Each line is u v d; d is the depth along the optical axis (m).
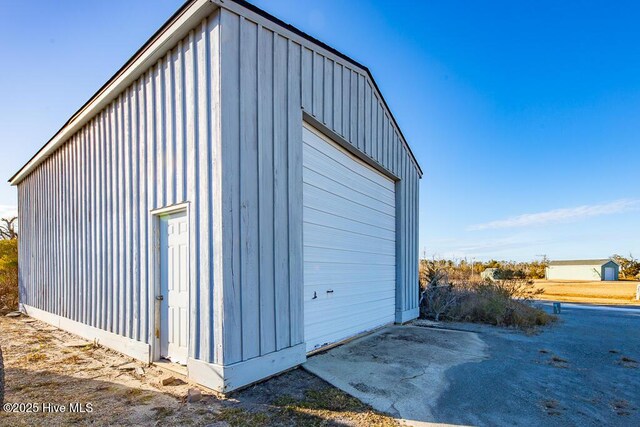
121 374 3.95
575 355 5.04
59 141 7.05
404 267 8.06
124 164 5.14
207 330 3.49
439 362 4.49
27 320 8.09
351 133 5.84
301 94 4.61
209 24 3.66
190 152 3.86
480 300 8.24
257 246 3.77
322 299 5.07
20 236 9.68
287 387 3.51
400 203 8.02
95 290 5.77
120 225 5.17
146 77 4.71
